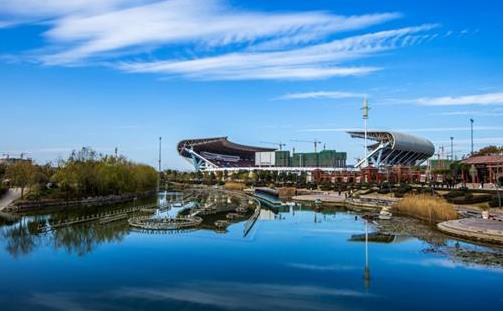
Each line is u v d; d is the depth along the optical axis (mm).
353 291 38438
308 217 91938
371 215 90312
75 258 51469
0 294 38219
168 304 35438
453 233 61562
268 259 50406
